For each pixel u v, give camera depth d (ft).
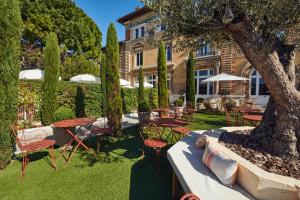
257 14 10.87
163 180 13.14
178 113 31.58
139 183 12.73
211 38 16.10
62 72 59.06
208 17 12.26
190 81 46.62
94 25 76.59
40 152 18.06
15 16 14.98
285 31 12.75
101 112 38.24
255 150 12.37
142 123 22.88
